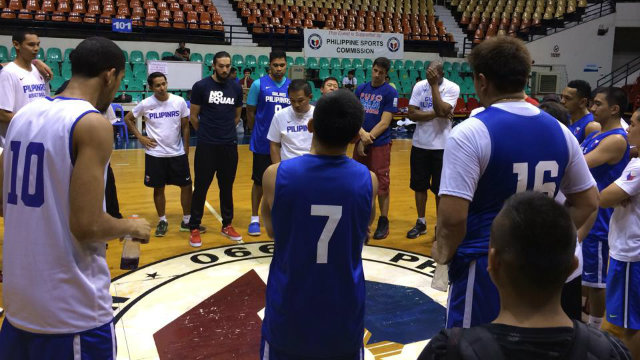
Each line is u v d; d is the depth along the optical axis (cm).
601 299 287
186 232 489
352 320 172
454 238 165
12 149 158
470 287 171
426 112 462
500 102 169
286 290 168
